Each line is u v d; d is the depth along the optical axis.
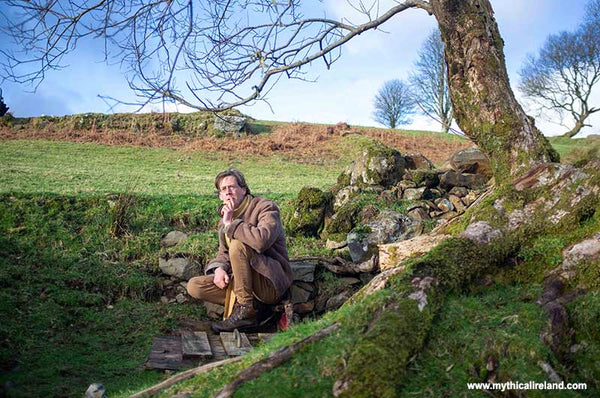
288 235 8.12
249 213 5.76
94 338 5.36
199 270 6.96
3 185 9.48
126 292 6.49
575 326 3.61
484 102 5.39
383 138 27.30
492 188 5.53
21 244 6.91
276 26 6.14
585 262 3.92
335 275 6.88
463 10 5.46
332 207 8.27
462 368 3.20
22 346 4.88
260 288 5.69
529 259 4.16
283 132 25.31
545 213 4.37
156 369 4.50
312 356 3.14
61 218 7.72
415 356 3.16
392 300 3.46
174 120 23.92
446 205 7.93
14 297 5.73
